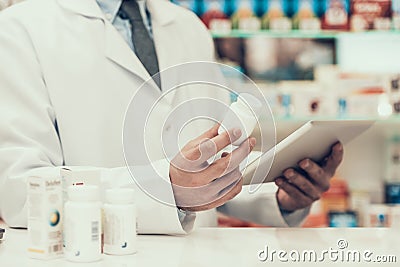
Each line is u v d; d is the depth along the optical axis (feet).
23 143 5.55
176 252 4.00
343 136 5.19
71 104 6.03
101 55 6.25
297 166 5.42
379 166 12.48
